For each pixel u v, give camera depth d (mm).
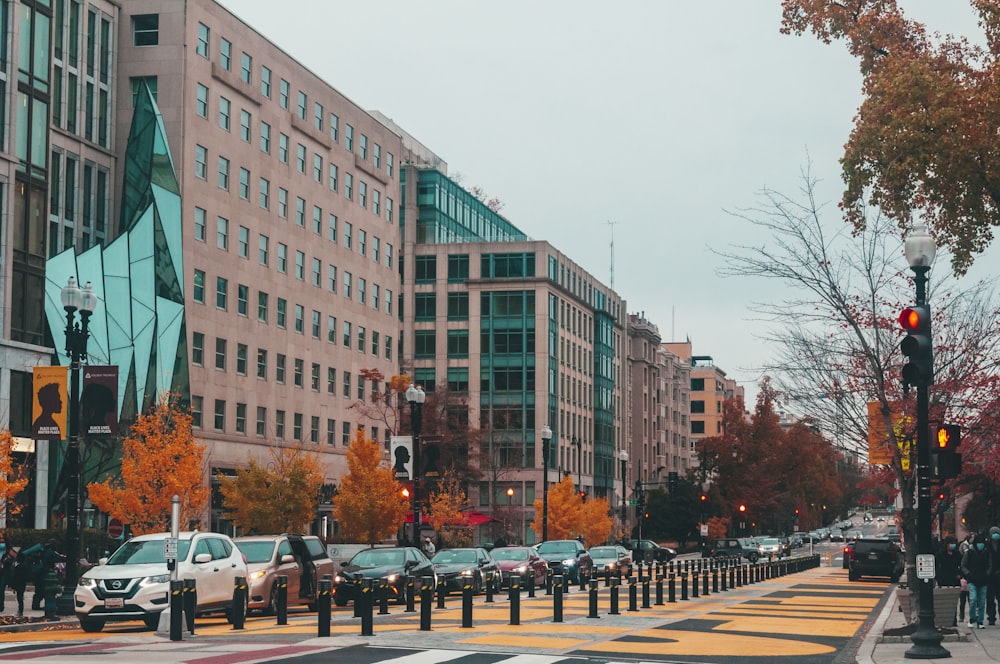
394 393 82125
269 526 53188
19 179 54719
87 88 64125
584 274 124125
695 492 114062
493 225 131125
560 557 46000
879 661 18906
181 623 21391
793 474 123188
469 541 70312
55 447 53656
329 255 83188
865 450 29781
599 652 19797
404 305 112000
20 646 20250
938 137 28344
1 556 30672
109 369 29625
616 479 132750
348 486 54344
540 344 109188
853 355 28281
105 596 23859
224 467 68188
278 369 75562
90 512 54938
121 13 66812
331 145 83250
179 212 63531
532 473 107625
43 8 56750
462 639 21703
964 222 29719
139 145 62500
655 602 33438
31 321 54844
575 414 118312
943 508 30438
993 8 29156
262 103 74062
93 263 58312
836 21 32250
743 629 24922
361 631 22703
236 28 71500
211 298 67812
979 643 21547
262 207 74062
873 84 30672
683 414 167250
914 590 26109
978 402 28812
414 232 112312
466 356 110438
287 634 22547
